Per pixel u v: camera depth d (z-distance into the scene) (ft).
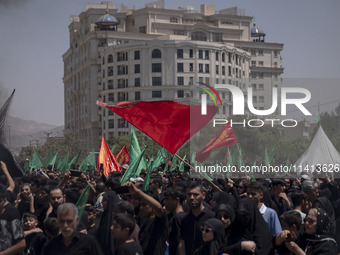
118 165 69.62
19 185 53.16
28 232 32.71
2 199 34.96
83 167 101.76
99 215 35.17
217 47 425.28
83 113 470.80
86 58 459.32
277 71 504.02
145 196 30.35
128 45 415.44
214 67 423.23
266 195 39.37
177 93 410.52
